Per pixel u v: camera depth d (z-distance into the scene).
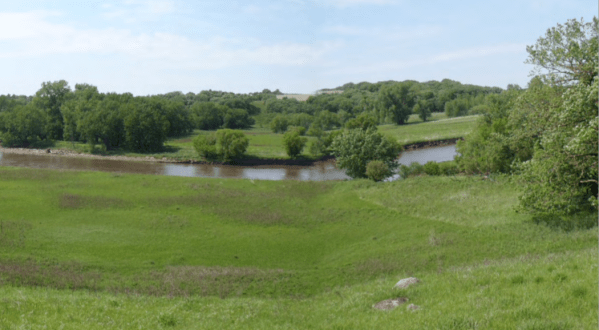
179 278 30.62
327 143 114.38
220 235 42.75
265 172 102.38
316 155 117.38
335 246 40.53
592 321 11.05
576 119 32.31
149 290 28.05
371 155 74.88
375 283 24.03
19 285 27.66
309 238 42.66
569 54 36.84
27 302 16.92
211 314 18.73
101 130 130.25
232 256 37.47
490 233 37.28
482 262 27.53
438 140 130.12
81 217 46.47
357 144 75.69
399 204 51.28
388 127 175.38
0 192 55.09
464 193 52.62
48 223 43.72
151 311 18.39
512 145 47.53
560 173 33.50
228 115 190.25
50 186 59.34
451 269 23.66
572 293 13.19
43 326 13.81
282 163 113.94
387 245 38.78
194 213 49.44
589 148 30.64
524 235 35.22
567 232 34.03
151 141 131.38
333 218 48.47
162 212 49.22
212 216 48.66
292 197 57.56
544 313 12.07
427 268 31.59
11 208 48.34
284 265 35.62
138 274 31.61
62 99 161.50
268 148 130.12
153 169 104.62
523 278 15.81
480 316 12.45
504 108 76.50
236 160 115.69
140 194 57.00
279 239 42.12
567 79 38.22
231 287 29.48
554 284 14.34
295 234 43.72
